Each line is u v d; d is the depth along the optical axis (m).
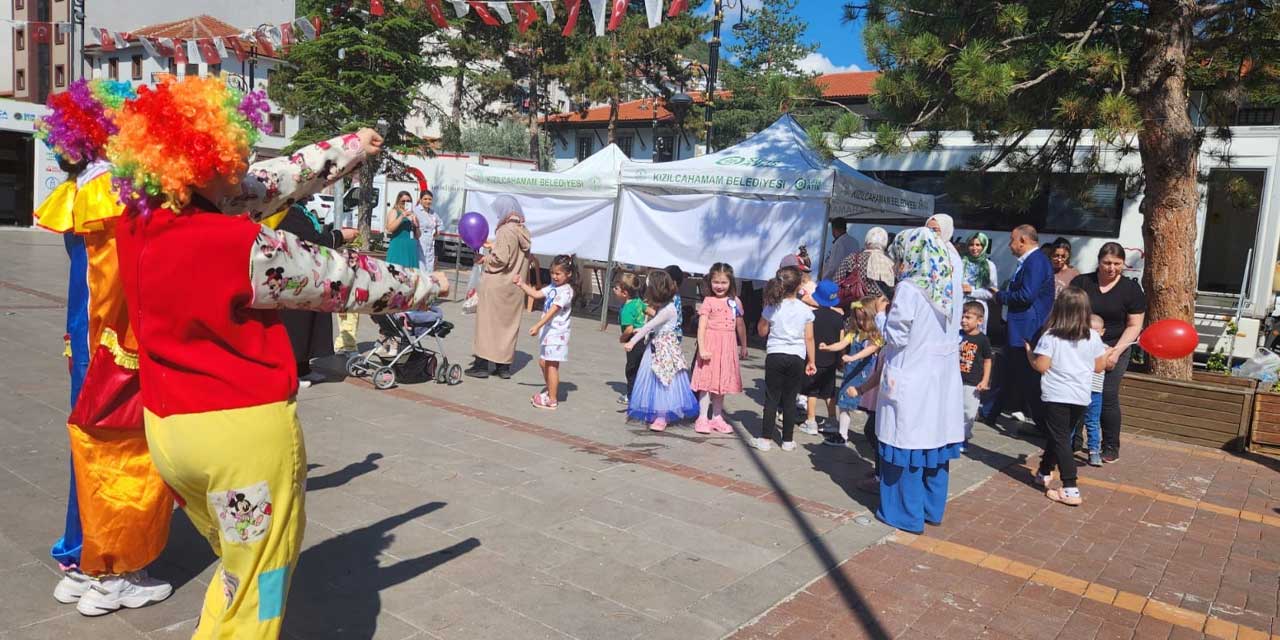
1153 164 8.62
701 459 6.25
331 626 3.38
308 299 2.43
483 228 8.53
